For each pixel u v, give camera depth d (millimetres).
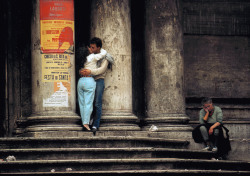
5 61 12742
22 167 9328
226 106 14078
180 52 12945
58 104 11414
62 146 10344
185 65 14070
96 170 9539
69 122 11398
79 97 11352
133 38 13344
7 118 12609
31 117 11398
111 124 11789
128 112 12070
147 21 13000
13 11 12875
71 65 11570
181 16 13195
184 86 13133
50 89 11391
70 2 11609
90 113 11281
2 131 12586
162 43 12867
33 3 11734
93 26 12180
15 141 10234
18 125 12453
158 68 12812
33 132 11133
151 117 12656
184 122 12664
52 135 11086
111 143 10539
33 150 9820
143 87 13188
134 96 13227
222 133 11648
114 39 12055
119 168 9641
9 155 9789
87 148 9992
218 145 11648
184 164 10188
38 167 9383
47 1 11500
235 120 13938
